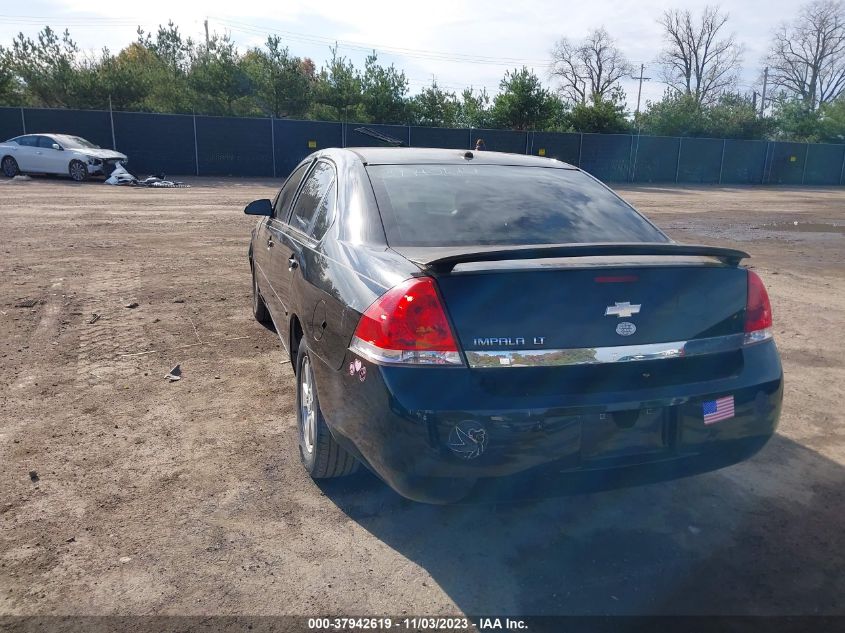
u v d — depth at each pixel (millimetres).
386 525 3184
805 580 2818
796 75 71375
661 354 2680
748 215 19672
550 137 34312
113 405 4441
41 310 6621
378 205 3404
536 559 2953
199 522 3154
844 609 2643
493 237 3252
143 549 2938
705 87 69625
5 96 31531
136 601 2615
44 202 16156
